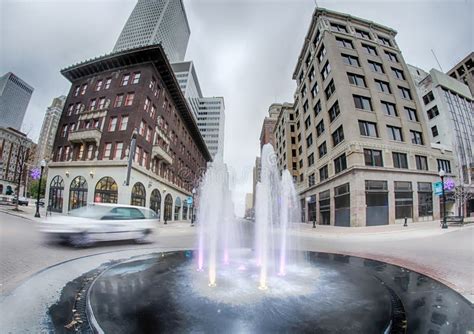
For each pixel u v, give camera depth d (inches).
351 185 845.2
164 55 1088.2
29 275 168.6
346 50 1059.9
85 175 925.2
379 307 116.1
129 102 1021.8
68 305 115.5
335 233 644.7
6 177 2246.6
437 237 457.1
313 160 1314.0
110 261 223.3
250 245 402.9
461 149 1330.0
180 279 162.2
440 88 1492.4
